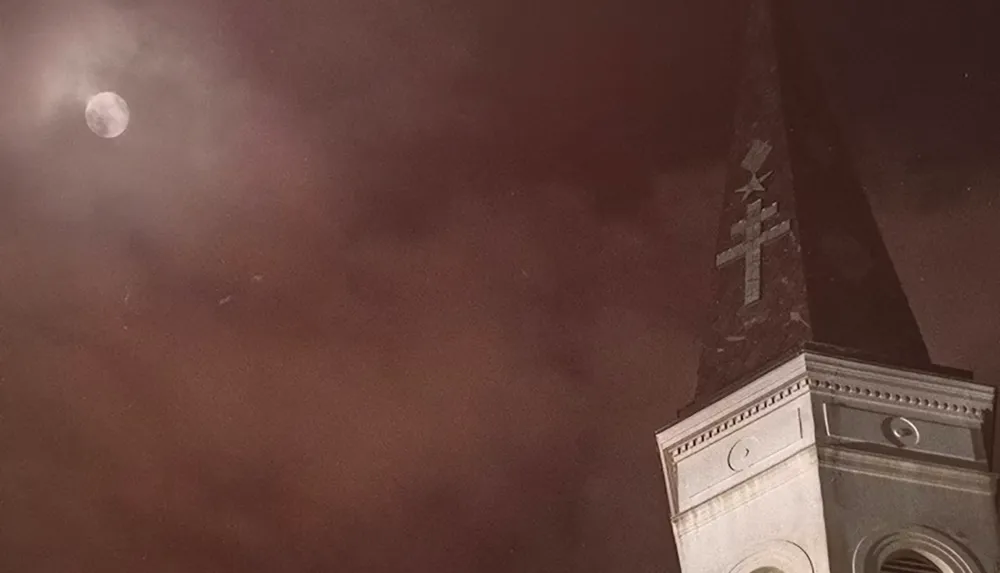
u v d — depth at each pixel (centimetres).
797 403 3189
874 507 3067
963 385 3253
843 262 3538
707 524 3197
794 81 3875
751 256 3612
